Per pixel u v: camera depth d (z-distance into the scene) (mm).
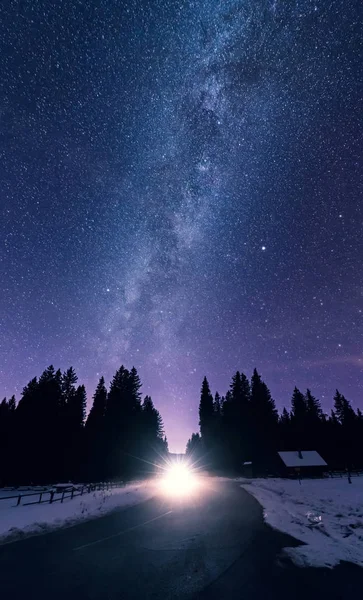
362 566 6738
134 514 15250
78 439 53250
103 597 5574
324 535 9562
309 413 78438
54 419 51188
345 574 6301
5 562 7633
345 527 10398
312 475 47562
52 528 11734
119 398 58812
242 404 76750
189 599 5418
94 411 61750
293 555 7684
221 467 70812
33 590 5914
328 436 76312
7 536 10188
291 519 12508
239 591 5703
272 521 12305
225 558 7758
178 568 7102
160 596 5578
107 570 7020
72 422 54656
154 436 74125
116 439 53688
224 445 72875
